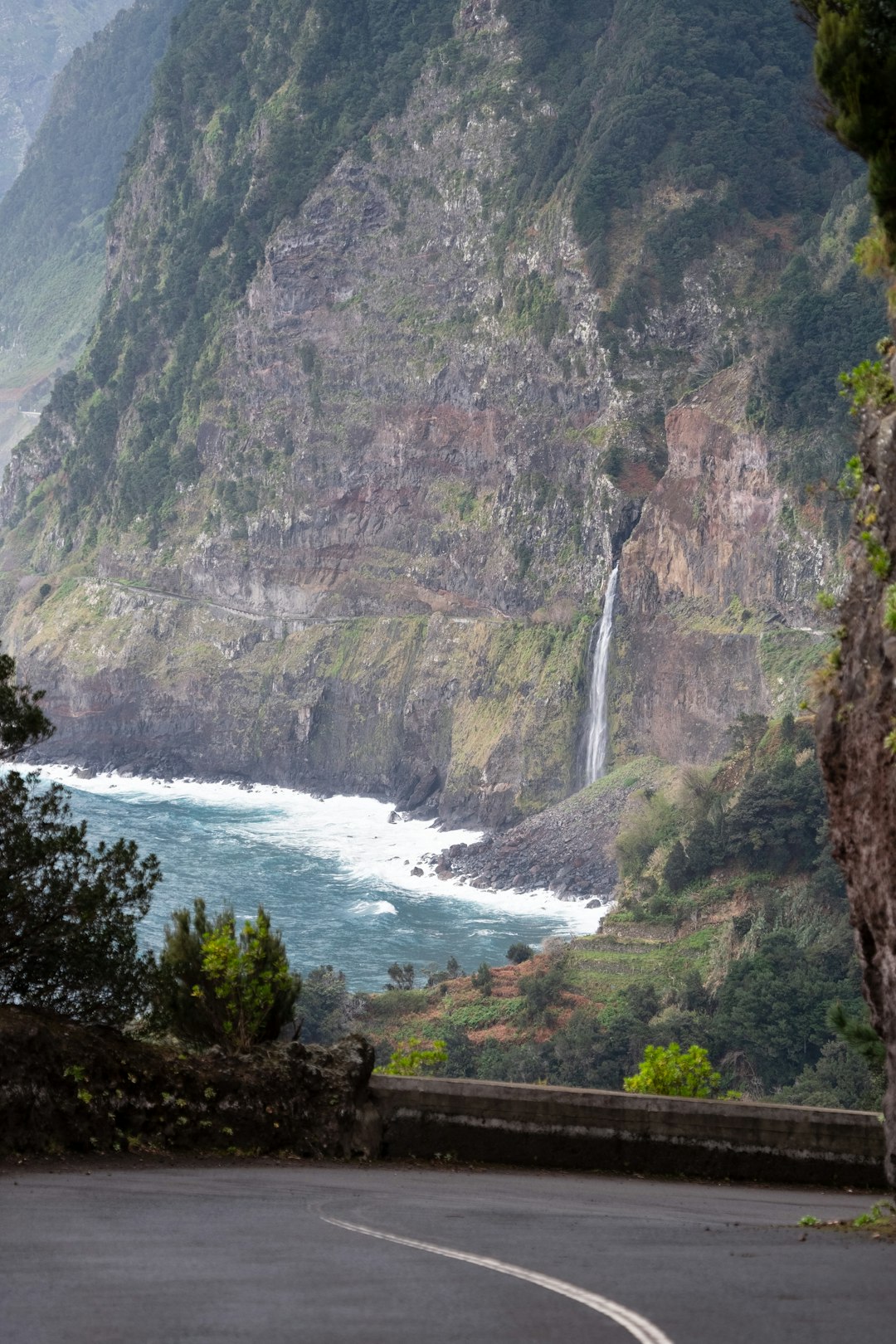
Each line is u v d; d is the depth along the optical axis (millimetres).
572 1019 102250
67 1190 13453
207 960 19094
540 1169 18891
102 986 18672
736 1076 96500
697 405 168250
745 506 160750
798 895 111375
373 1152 18672
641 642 170250
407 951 131625
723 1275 8867
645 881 124938
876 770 16062
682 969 109750
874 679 16297
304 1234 10562
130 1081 17109
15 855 18156
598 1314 7539
